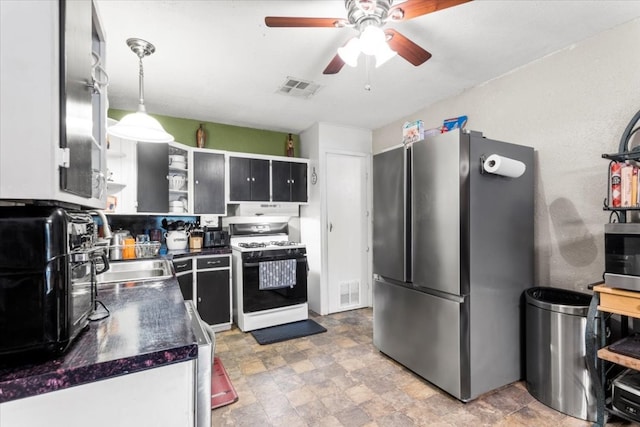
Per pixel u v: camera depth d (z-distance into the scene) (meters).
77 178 0.86
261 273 3.37
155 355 0.78
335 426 1.80
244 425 1.81
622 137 1.87
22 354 0.70
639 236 1.57
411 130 2.42
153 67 2.39
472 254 2.01
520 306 2.24
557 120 2.25
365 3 1.45
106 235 1.50
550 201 2.30
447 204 2.05
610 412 1.71
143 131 2.08
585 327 1.82
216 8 1.73
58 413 0.69
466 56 2.30
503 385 2.14
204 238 3.60
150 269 2.36
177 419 0.81
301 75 2.56
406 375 2.36
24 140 0.68
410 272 2.37
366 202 4.19
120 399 0.75
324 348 2.85
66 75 0.75
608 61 1.99
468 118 2.86
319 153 3.86
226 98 3.05
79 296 0.88
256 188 3.84
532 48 2.20
